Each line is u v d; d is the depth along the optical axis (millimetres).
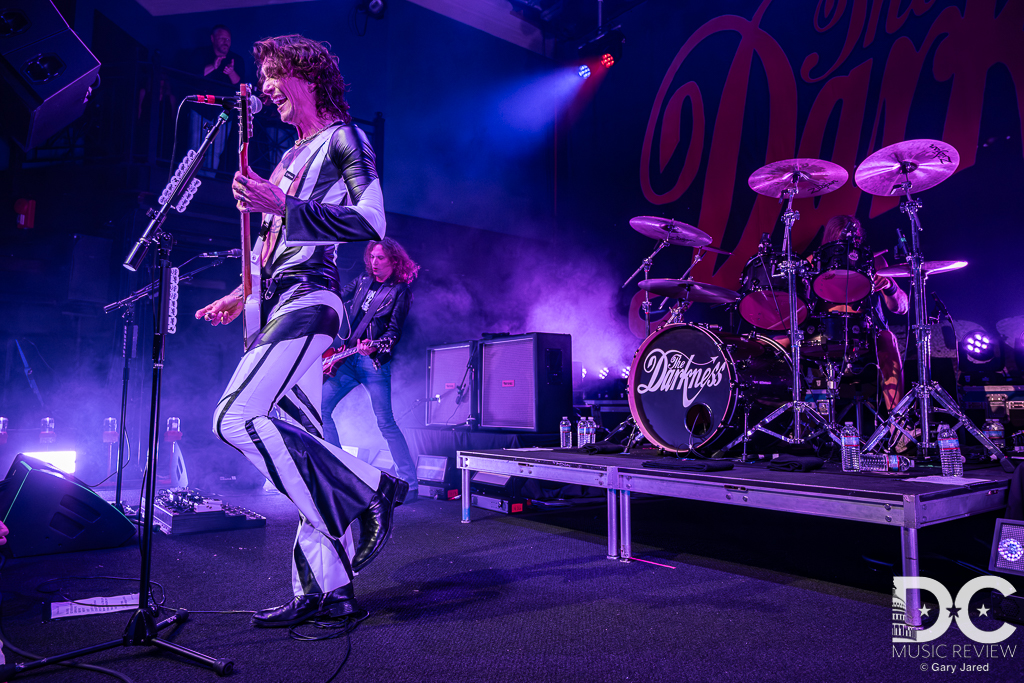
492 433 4051
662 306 5000
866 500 1900
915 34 5598
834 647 1645
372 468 1854
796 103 6449
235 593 2143
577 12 8484
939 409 3268
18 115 3148
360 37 7703
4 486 2658
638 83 8047
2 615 1924
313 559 1860
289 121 1933
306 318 1737
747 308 4250
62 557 2646
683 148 7457
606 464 2723
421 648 1641
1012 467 2518
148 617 1635
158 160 5664
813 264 3811
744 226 6766
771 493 2148
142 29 6609
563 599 2055
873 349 3832
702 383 3043
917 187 3559
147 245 1785
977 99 5164
